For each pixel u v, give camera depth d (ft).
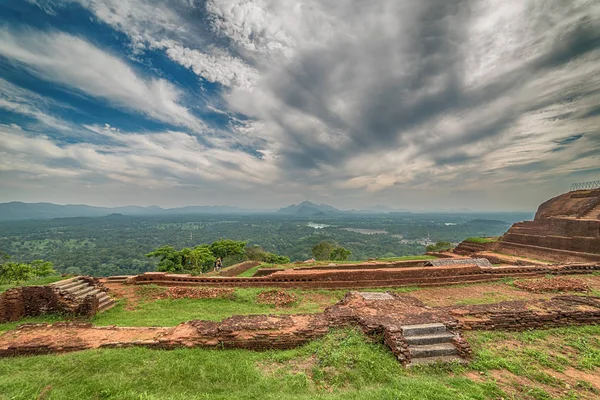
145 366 19.34
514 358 20.99
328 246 153.28
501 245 90.38
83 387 16.69
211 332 23.68
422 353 20.88
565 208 93.97
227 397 16.07
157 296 43.55
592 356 21.57
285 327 24.59
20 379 17.57
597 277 53.06
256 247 155.74
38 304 35.09
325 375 18.85
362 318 25.12
